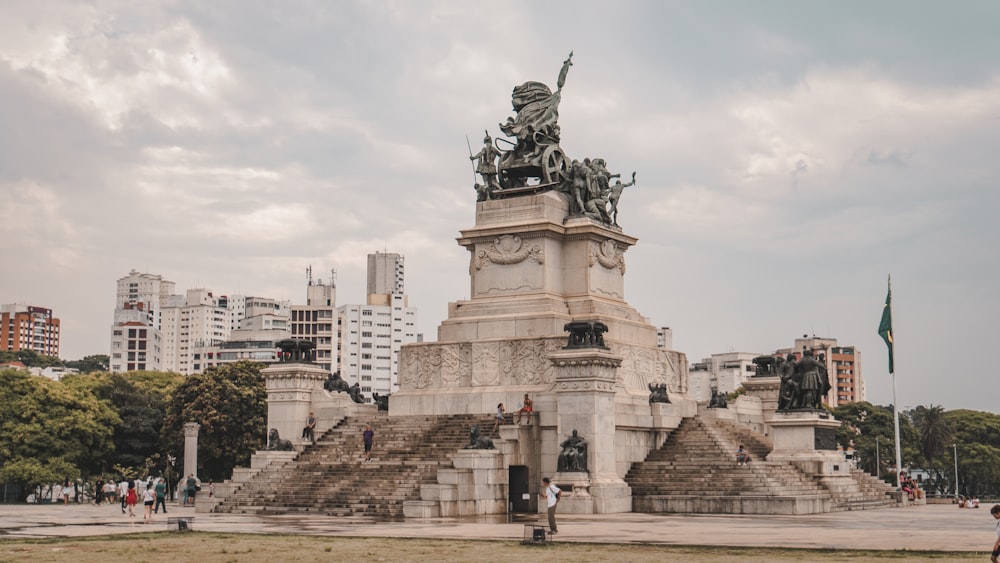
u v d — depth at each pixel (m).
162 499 78.12
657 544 47.88
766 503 71.94
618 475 78.88
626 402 82.81
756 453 85.12
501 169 95.25
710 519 66.38
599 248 93.06
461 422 82.56
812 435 82.12
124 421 136.50
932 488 198.75
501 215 92.88
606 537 51.88
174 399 133.62
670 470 79.12
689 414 88.62
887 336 107.62
